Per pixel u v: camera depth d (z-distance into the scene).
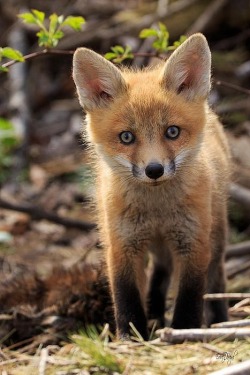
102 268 10.80
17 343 10.31
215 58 19.94
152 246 10.36
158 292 11.16
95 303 10.73
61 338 10.34
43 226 16.92
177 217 9.54
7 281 11.84
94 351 7.79
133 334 9.45
